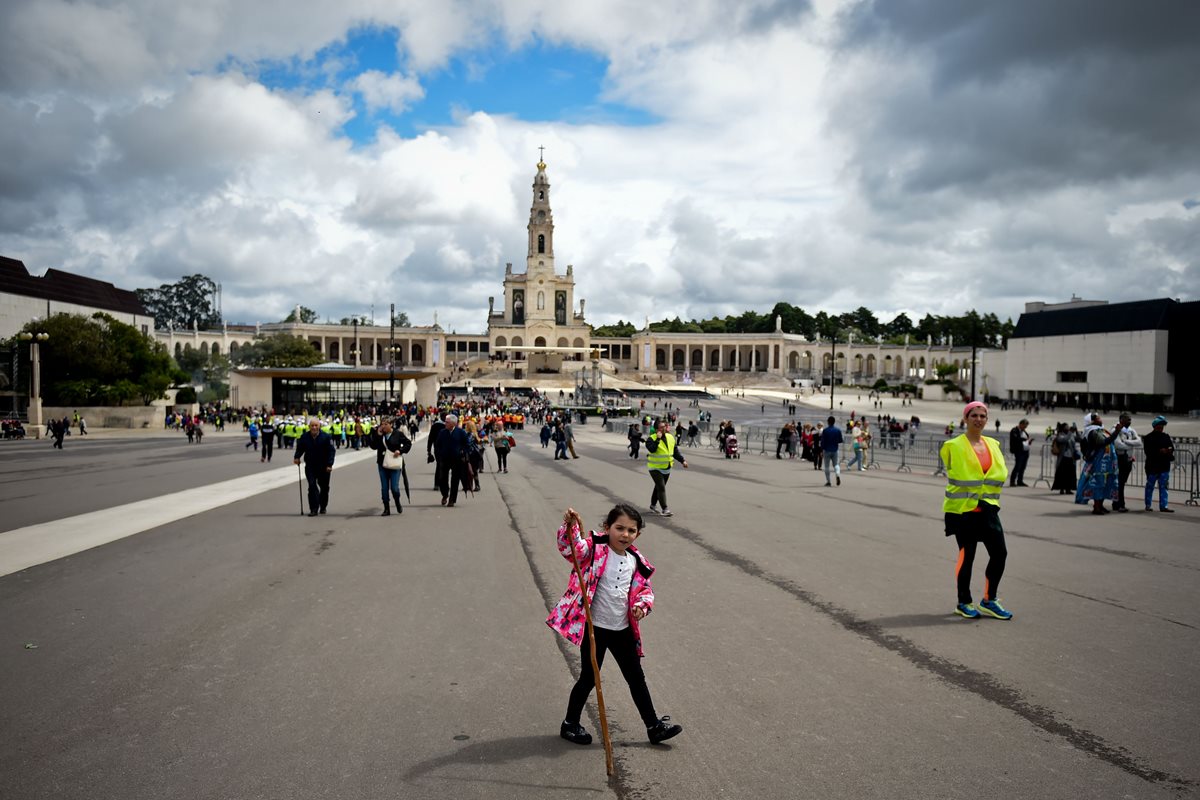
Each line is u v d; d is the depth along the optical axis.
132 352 69.19
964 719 5.43
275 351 107.69
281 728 5.33
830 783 4.51
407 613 8.32
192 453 36.44
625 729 5.36
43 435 53.53
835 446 21.94
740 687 6.08
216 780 4.58
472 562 11.09
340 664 6.66
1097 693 5.90
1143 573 10.08
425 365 164.50
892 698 5.83
